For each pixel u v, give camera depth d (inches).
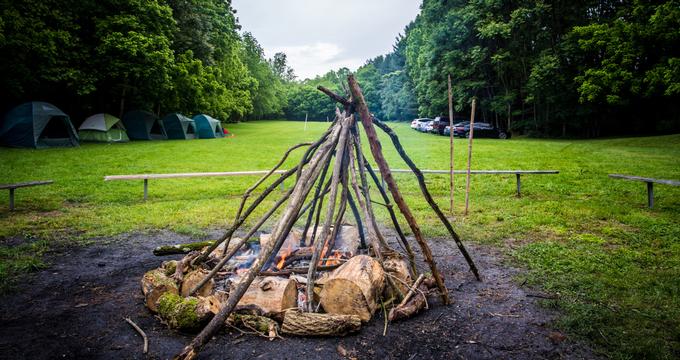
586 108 1117.7
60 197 347.9
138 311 142.0
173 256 205.3
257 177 481.1
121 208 312.3
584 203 320.2
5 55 754.8
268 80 3088.1
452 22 1327.5
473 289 161.0
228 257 148.7
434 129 1358.3
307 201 328.5
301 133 1438.2
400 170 385.4
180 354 105.6
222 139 1114.1
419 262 193.6
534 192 373.4
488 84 1348.4
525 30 1200.2
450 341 121.8
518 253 201.5
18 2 749.3
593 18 1131.9
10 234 237.5
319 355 114.2
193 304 125.6
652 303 142.0
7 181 403.9
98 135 898.7
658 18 860.0
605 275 168.6
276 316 132.9
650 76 903.7
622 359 109.6
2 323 132.3
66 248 216.4
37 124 716.7
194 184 428.1
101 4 904.3
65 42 808.9
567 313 137.3
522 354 114.4
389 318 133.3
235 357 113.0
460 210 305.3
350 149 160.7
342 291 133.2
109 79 991.0
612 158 599.2
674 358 108.6
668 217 267.9
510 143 931.3
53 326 130.6
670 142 802.2
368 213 156.3
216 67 1391.5
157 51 929.5
